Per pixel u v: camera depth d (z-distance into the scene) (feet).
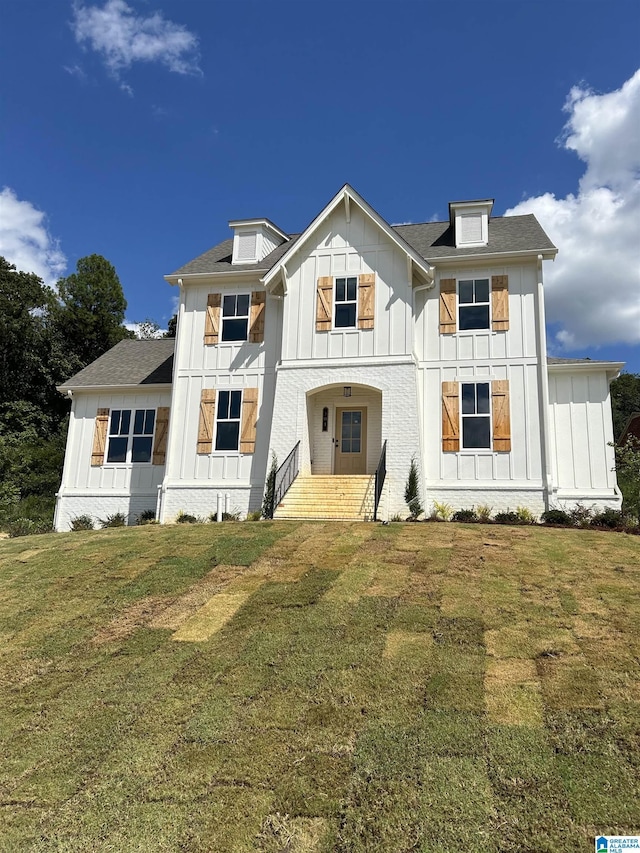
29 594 30.42
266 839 12.69
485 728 16.10
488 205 58.85
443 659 20.29
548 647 20.95
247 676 20.11
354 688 18.67
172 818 13.56
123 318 156.97
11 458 97.14
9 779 15.48
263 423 59.21
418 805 13.32
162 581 31.01
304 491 52.80
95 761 15.99
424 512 51.98
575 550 34.22
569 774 14.05
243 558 34.04
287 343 57.52
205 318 63.16
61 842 13.10
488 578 28.81
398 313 55.36
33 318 130.93
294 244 58.18
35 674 21.65
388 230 56.03
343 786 14.16
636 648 20.59
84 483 66.59
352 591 27.48
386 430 52.85
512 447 52.70
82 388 68.08
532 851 11.87
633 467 49.73
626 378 176.55
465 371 55.06
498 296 55.57
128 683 20.30
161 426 65.72
